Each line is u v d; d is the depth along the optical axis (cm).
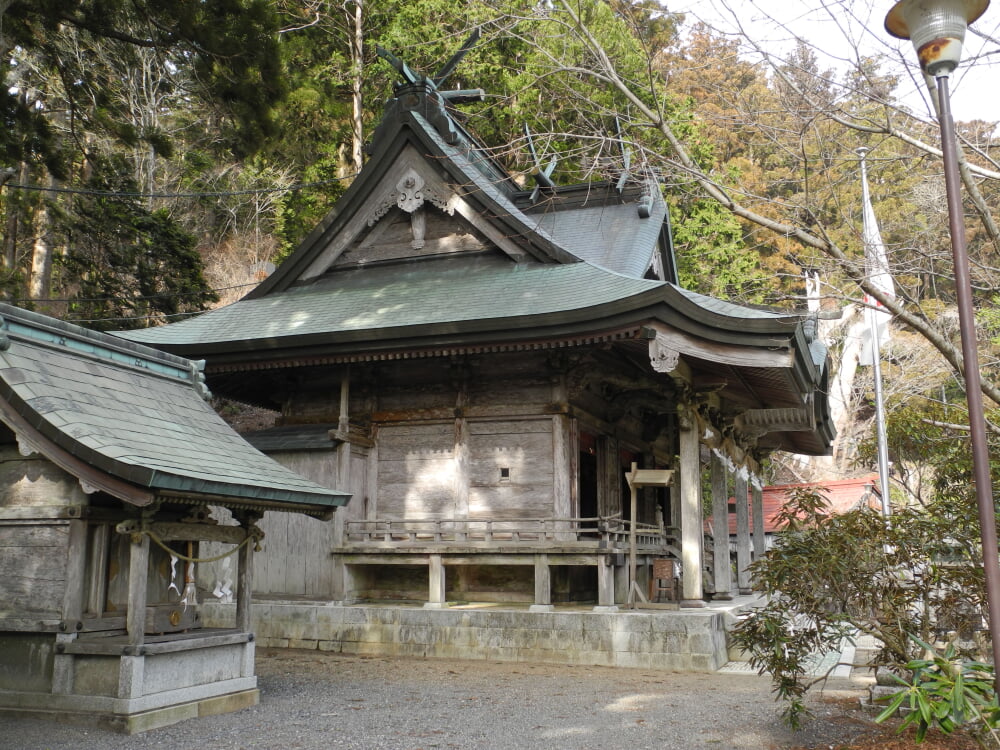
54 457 732
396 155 1702
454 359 1548
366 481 1602
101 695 751
